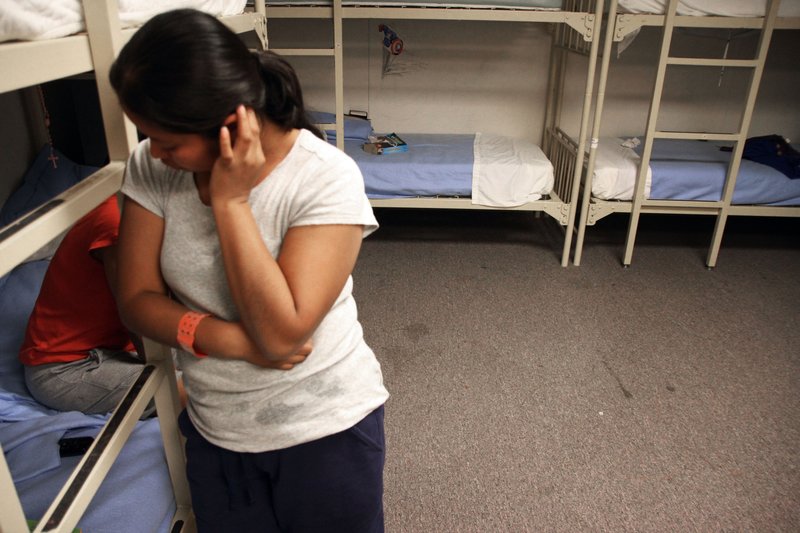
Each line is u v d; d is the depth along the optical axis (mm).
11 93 2422
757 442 2090
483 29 3986
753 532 1734
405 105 4207
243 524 1075
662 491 1877
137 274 935
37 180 2434
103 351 1665
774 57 4066
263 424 941
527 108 4211
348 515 1047
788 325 2832
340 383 966
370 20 3957
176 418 1323
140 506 1355
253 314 798
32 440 1511
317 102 4180
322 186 836
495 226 4023
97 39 943
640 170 3195
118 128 1014
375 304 2965
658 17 2949
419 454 2014
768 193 3268
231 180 756
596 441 2086
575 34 3805
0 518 744
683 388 2373
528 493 1864
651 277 3314
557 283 3227
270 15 2992
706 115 4234
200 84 685
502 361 2525
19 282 2117
